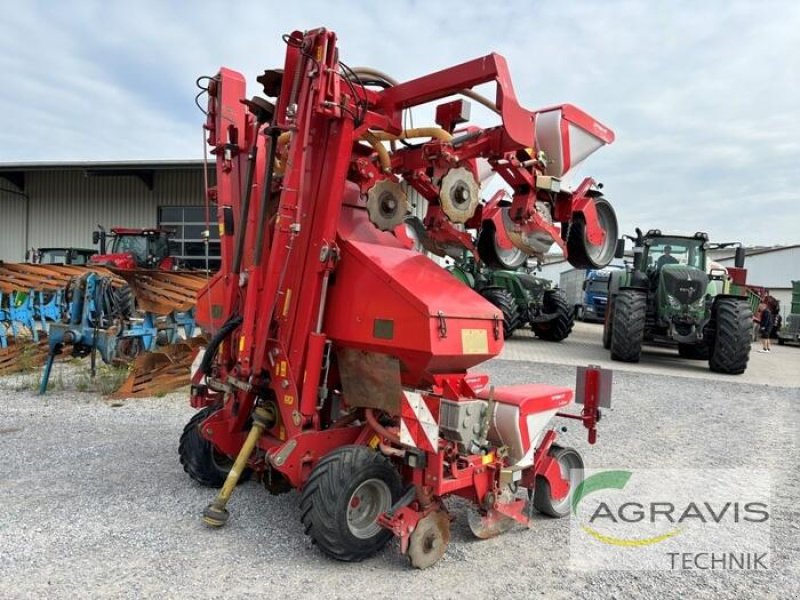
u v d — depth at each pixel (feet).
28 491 13.99
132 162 62.03
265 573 10.62
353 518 11.28
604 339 47.11
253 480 15.16
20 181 70.33
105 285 25.41
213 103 14.12
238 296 13.35
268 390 12.78
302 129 11.55
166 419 20.79
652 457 18.85
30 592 9.64
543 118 13.42
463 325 11.39
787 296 109.09
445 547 11.56
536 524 13.71
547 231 13.24
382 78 12.95
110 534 11.87
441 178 12.05
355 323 11.80
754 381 35.06
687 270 38.37
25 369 29.07
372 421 12.04
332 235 11.66
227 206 14.11
